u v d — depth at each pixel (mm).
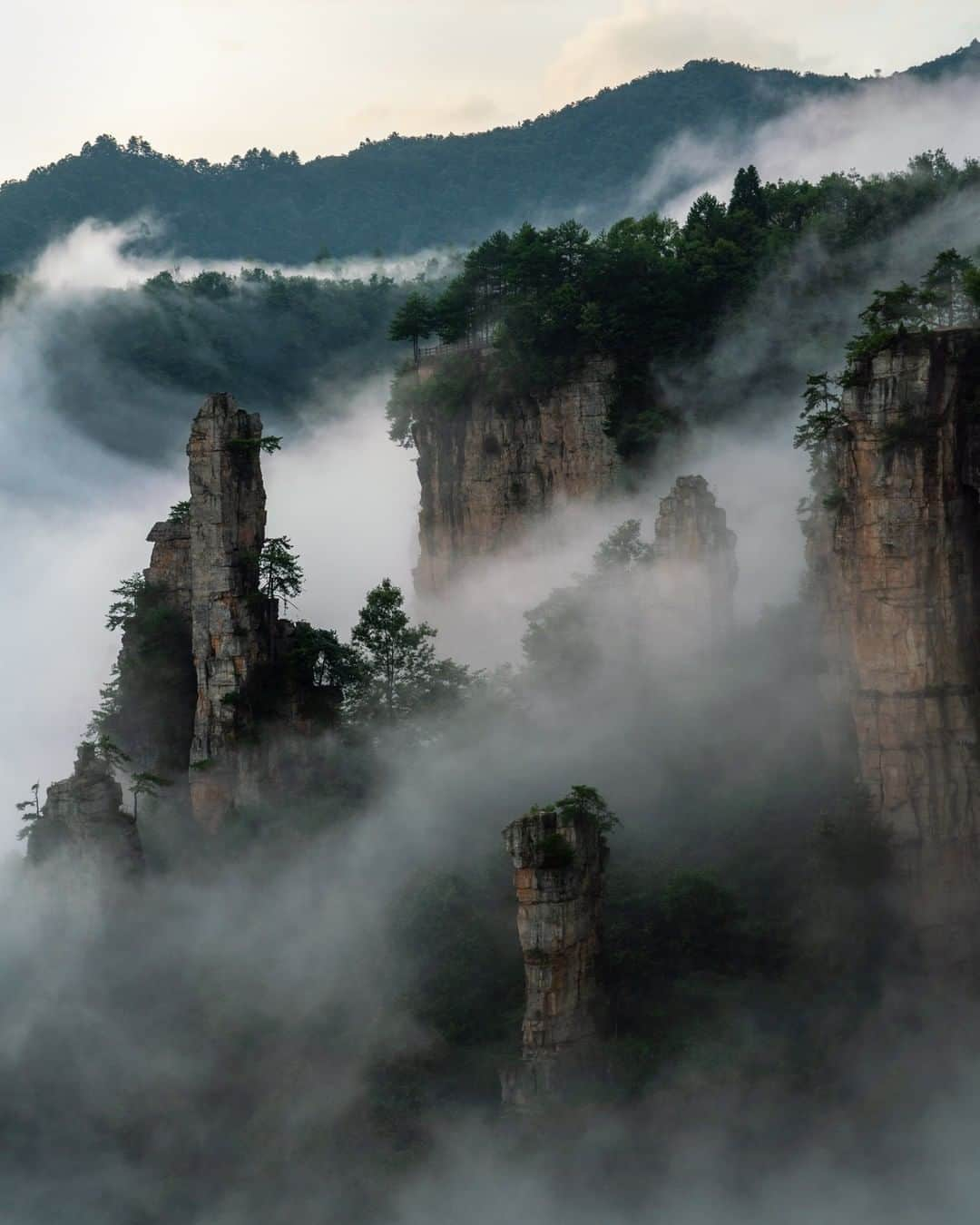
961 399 115062
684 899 120000
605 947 116500
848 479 118500
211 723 148000
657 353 181625
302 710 150250
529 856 110750
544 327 182000
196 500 148625
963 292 129750
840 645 126062
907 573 115375
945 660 116438
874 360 114500
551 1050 111000
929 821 116562
